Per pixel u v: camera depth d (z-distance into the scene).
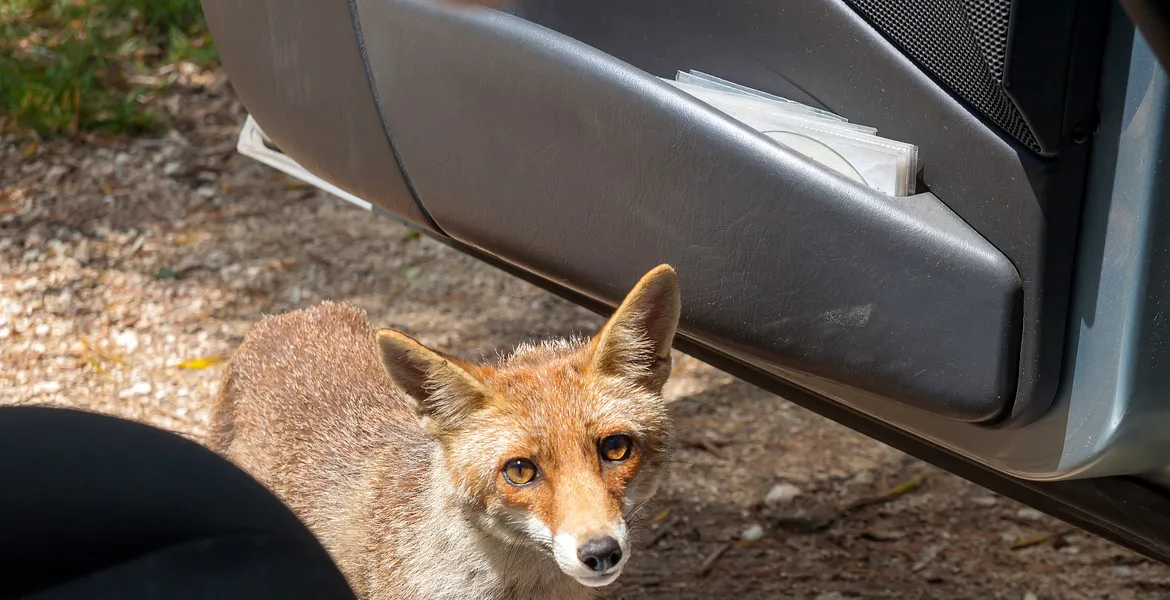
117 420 1.93
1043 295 2.30
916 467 4.66
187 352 5.19
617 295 2.95
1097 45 2.21
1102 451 2.30
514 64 2.93
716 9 2.90
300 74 3.55
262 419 3.73
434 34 3.10
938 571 3.99
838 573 4.00
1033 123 2.22
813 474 4.61
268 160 4.52
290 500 3.51
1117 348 2.24
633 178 2.79
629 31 3.10
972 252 2.34
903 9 2.48
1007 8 2.19
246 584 1.82
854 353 2.54
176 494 1.87
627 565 4.04
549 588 3.07
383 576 3.15
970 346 2.37
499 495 2.77
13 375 4.90
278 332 3.98
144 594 1.75
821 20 2.66
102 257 5.90
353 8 3.28
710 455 4.74
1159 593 3.82
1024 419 2.38
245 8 3.67
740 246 2.65
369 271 6.06
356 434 3.48
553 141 2.92
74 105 6.98
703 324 2.80
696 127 2.64
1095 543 4.14
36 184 6.48
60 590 1.74
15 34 7.47
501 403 2.80
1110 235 2.24
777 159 2.54
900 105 2.52
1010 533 4.21
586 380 2.85
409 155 3.31
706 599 3.85
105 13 7.75
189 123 7.25
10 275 5.64
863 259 2.47
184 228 6.27
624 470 2.80
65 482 1.81
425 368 2.85
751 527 4.28
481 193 3.14
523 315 5.73
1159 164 2.13
